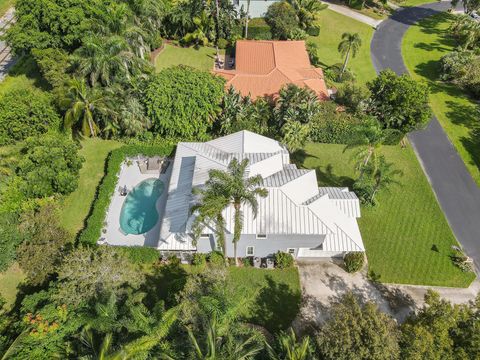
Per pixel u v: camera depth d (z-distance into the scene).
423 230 40.59
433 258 37.91
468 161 49.47
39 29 49.50
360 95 53.62
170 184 39.03
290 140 45.16
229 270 35.62
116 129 47.53
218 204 27.95
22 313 27.39
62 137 43.00
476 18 83.94
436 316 25.64
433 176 47.19
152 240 38.50
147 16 58.00
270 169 36.84
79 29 48.16
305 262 36.97
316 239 33.81
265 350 25.50
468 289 35.41
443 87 63.66
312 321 32.28
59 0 48.03
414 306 33.81
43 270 31.20
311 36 76.31
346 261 35.88
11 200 36.94
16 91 47.28
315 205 33.94
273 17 71.62
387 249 38.50
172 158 46.94
